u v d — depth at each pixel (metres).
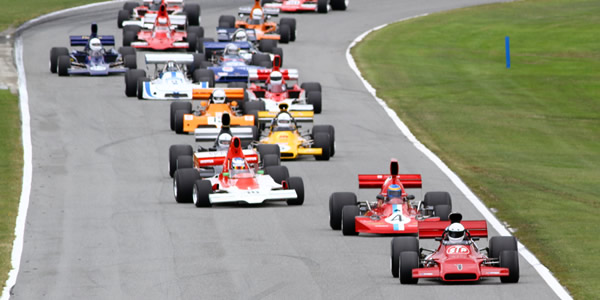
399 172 113.94
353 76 183.75
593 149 137.62
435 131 142.50
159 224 89.75
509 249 70.12
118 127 137.12
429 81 183.88
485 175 113.81
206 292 69.62
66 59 171.62
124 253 80.44
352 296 67.75
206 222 90.19
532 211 95.38
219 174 98.94
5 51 191.12
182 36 194.25
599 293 68.38
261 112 131.12
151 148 125.38
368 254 78.94
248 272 74.38
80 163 116.94
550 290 68.56
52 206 97.19
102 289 70.88
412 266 68.94
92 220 91.62
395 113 153.62
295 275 73.38
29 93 157.50
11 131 132.50
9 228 88.50
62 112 145.38
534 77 192.00
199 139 110.88
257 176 100.06
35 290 70.75
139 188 105.12
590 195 105.56
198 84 155.25
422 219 83.50
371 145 130.25
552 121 155.50
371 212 86.25
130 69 169.38
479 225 70.69
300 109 131.75
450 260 67.75
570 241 83.62
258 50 192.00
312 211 94.81
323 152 119.19
